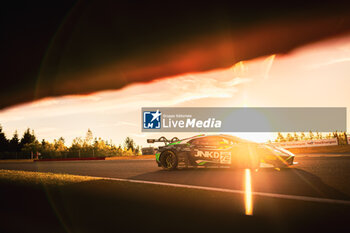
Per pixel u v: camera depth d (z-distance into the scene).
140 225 2.27
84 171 7.91
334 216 2.26
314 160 7.86
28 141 83.88
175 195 3.21
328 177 4.79
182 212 2.48
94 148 77.88
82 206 2.91
